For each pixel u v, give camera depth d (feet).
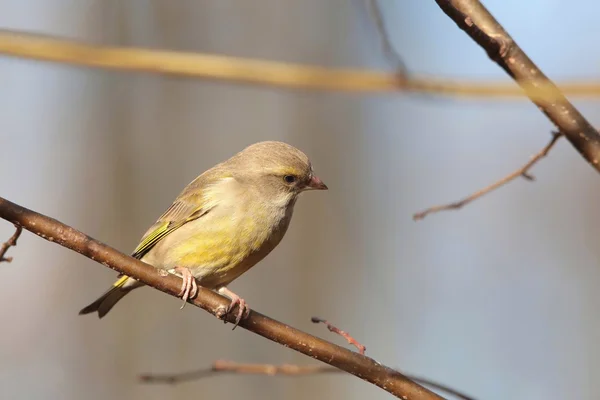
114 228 54.80
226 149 56.24
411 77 17.61
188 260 28.09
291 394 51.57
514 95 17.71
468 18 19.17
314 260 55.57
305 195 56.54
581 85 17.97
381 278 54.70
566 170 52.19
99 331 52.11
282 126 57.00
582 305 47.98
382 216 56.80
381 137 57.93
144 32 54.95
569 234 50.75
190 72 17.12
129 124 55.52
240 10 56.03
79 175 55.21
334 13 56.29
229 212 27.86
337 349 20.86
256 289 54.60
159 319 51.60
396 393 20.48
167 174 55.47
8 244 19.79
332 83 17.43
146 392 50.88
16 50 16.42
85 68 17.20
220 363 25.13
